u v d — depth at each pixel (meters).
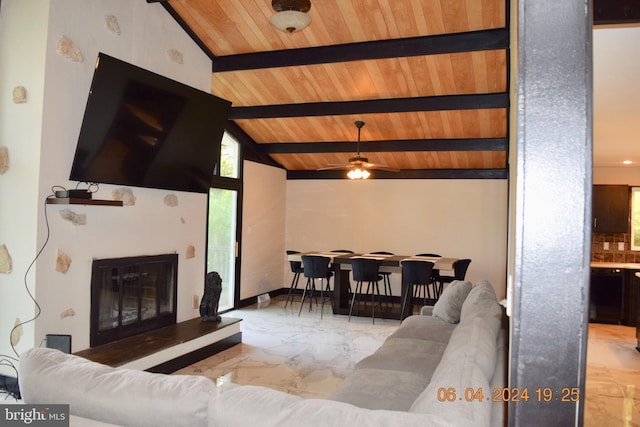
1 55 3.58
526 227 0.88
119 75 3.62
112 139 3.75
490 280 7.68
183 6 4.60
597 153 3.77
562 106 0.87
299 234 8.72
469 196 7.83
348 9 4.34
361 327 6.11
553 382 0.87
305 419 1.27
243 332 5.75
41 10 3.48
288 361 4.58
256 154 7.75
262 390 1.42
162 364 3.98
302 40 4.89
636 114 2.75
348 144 7.20
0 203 3.52
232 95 6.06
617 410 3.41
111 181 3.88
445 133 6.53
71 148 3.67
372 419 1.25
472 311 3.04
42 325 3.43
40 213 3.42
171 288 4.77
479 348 1.91
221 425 1.32
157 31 4.52
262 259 8.01
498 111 5.68
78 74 3.71
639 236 5.38
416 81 5.31
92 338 3.85
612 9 1.80
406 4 4.20
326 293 8.46
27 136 3.46
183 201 4.92
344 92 5.75
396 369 2.91
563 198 0.87
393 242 8.20
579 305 0.86
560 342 0.87
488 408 1.46
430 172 8.01
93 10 3.83
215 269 6.81
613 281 5.52
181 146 4.46
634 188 4.16
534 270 0.88
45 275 3.46
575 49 0.86
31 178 3.43
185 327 4.70
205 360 4.54
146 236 4.41
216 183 6.67
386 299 8.20
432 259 6.79
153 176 4.28
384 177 8.26
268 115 6.30
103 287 3.96
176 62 4.78
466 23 4.35
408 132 6.63
